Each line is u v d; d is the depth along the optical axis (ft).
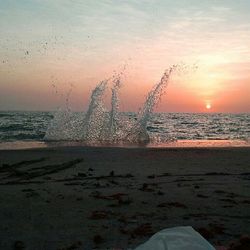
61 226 15.28
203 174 28.40
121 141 60.29
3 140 61.46
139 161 35.70
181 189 22.65
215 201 19.69
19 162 34.45
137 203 19.03
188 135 84.28
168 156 39.78
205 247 5.61
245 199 20.27
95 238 13.47
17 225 15.48
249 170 30.94
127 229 14.79
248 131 105.29
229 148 49.06
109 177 26.81
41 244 13.28
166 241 5.68
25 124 116.57
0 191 21.88
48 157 38.19
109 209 17.87
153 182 24.90
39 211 17.52
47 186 23.52
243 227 15.28
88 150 45.19
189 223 15.71
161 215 16.92
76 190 22.16
